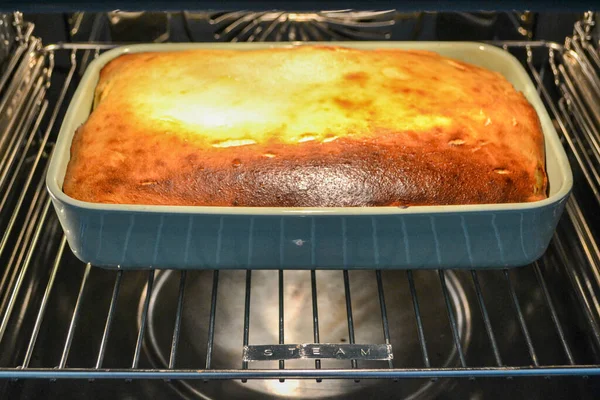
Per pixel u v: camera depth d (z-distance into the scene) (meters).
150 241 0.54
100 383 0.55
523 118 0.61
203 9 0.36
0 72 0.68
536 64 0.78
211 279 0.62
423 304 0.61
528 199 0.57
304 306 0.60
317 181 0.55
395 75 0.63
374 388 0.55
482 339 0.58
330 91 0.61
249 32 0.80
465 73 0.64
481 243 0.55
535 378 0.55
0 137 0.63
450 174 0.56
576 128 0.71
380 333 0.59
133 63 0.64
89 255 0.56
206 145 0.57
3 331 0.52
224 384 0.56
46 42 0.74
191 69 0.63
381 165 0.56
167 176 0.56
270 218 0.52
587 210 0.65
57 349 0.57
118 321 0.59
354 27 0.80
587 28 0.68
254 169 0.56
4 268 0.61
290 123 0.58
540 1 0.36
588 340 0.57
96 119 0.60
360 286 0.62
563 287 0.61
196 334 0.58
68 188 0.56
